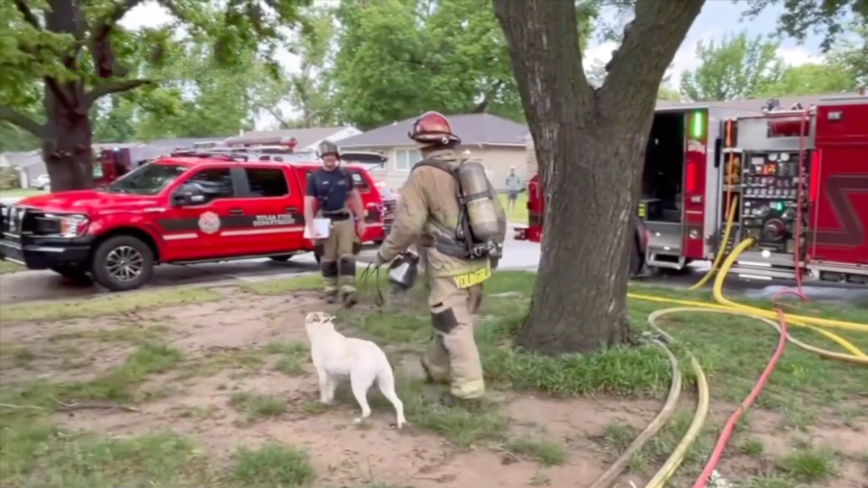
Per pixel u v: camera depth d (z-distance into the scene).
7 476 3.59
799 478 3.64
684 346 5.59
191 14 11.60
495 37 45.00
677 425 4.19
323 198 7.87
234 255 11.09
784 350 5.95
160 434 4.12
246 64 12.75
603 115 5.26
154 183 10.80
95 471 3.65
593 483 3.54
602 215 5.32
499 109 48.22
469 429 4.17
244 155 13.18
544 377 4.91
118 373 5.38
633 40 5.11
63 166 12.58
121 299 8.78
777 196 9.25
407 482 3.57
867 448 4.01
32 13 10.13
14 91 8.27
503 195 35.25
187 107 17.22
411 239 4.34
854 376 5.33
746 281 10.85
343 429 4.26
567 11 5.19
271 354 6.00
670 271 11.46
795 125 8.95
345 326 6.91
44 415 4.51
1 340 6.62
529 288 9.19
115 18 11.02
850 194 8.54
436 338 4.80
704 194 9.85
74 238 9.64
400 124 40.09
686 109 9.84
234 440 4.11
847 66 30.22
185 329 7.06
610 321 5.45
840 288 10.28
